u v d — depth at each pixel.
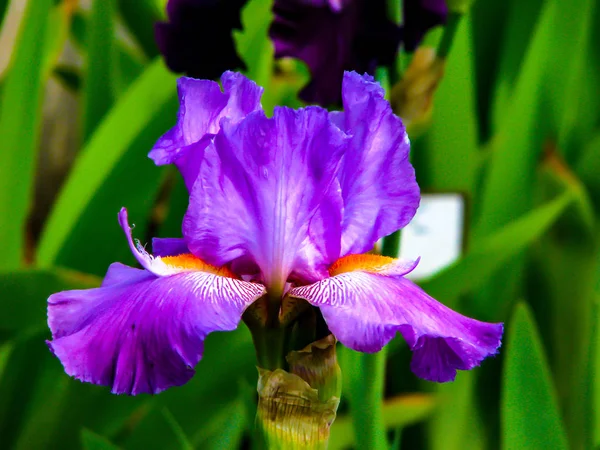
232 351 0.66
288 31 0.61
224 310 0.45
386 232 0.48
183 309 0.45
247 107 0.48
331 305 0.46
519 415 0.60
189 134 0.48
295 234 0.47
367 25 0.59
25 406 0.69
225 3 0.63
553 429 0.60
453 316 0.47
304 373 0.47
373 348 0.45
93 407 0.68
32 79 0.71
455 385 0.75
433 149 0.77
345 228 0.48
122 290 0.47
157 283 0.46
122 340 0.45
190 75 0.64
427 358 0.47
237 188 0.47
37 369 0.69
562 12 0.77
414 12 0.61
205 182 0.47
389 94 0.63
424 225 0.72
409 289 0.47
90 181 0.71
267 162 0.46
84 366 0.45
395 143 0.48
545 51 0.77
